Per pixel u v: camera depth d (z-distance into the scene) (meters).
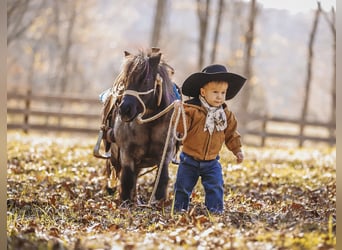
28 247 7.47
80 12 61.50
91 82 77.44
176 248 7.33
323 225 8.26
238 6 46.28
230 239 7.54
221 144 10.05
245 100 38.59
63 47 64.94
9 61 64.88
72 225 9.52
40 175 14.40
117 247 7.36
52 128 28.94
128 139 10.61
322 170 17.97
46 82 75.50
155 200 10.80
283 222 8.70
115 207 10.47
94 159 17.69
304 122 30.23
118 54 76.94
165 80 10.47
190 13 90.94
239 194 12.52
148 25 95.69
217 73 9.70
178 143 11.35
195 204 10.87
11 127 28.88
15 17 47.69
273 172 16.89
